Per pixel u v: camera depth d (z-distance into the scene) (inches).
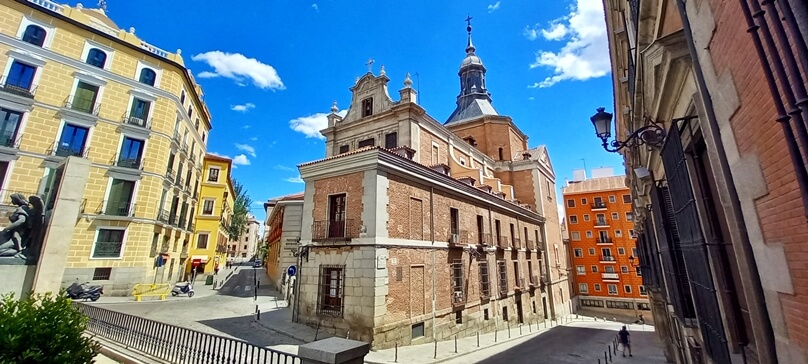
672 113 191.9
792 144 71.3
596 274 2065.7
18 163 786.8
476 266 804.6
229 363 233.8
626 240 2033.7
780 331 105.3
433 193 707.4
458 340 673.6
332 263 582.9
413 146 881.5
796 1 63.2
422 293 618.2
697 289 201.3
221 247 2028.8
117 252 882.1
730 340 156.8
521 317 981.8
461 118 1526.8
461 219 792.9
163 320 619.2
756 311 118.5
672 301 321.7
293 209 1154.0
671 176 206.7
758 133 101.6
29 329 195.5
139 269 909.2
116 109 932.6
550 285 1250.6
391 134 923.4
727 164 125.7
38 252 390.3
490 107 1537.9
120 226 890.7
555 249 1411.2
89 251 837.2
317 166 647.8
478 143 1435.8
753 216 113.7
